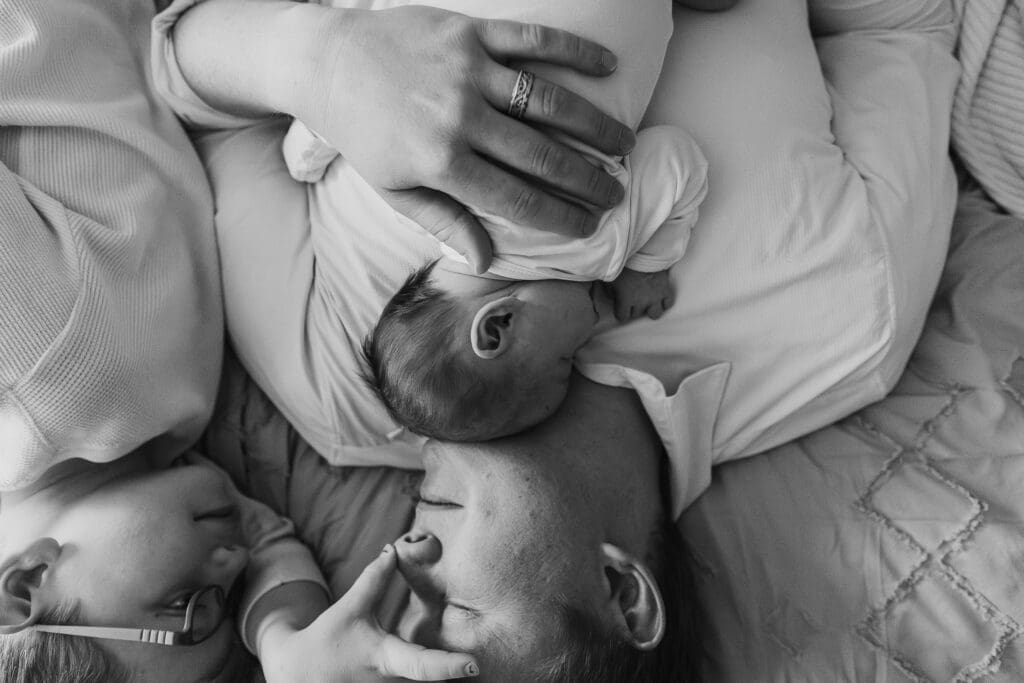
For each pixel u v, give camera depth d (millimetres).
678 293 885
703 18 896
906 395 966
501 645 803
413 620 847
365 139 781
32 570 850
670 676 872
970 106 1020
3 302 812
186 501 920
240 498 1022
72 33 941
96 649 843
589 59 746
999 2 947
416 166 759
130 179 947
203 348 994
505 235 784
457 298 833
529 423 855
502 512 822
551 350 830
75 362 833
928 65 976
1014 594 836
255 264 1014
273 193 1029
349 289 964
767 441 967
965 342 965
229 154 1053
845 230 861
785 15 919
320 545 1043
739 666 899
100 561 858
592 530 831
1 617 838
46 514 904
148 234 932
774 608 908
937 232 949
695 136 860
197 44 938
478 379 818
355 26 806
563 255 791
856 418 976
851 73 980
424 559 852
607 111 772
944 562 869
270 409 1096
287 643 850
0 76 876
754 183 852
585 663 800
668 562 914
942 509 888
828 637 878
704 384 899
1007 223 1019
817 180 861
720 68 872
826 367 902
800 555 917
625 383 900
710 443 940
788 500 944
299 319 1006
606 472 862
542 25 753
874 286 871
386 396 867
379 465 1063
